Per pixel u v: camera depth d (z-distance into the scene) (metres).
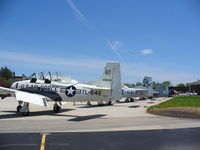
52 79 17.83
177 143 7.36
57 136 8.53
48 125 11.30
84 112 18.28
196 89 93.31
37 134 8.93
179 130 9.82
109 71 18.59
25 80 18.27
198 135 8.70
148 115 16.12
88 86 18.16
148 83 45.72
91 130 9.86
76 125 11.32
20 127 10.64
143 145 7.12
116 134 8.93
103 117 14.88
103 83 18.59
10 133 9.13
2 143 7.39
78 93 17.42
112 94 18.27
